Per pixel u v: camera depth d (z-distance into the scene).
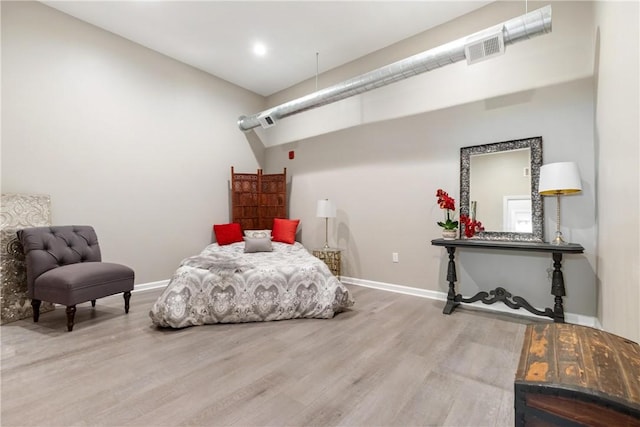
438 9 3.27
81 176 3.39
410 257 3.79
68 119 3.30
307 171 4.98
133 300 3.47
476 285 3.27
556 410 0.77
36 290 2.66
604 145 2.19
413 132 3.76
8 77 2.92
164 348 2.23
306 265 3.08
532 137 2.92
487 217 3.14
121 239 3.72
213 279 2.82
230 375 1.86
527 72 2.98
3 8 2.90
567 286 2.76
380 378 1.83
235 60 4.34
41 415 1.48
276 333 2.53
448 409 1.54
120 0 3.09
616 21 1.79
